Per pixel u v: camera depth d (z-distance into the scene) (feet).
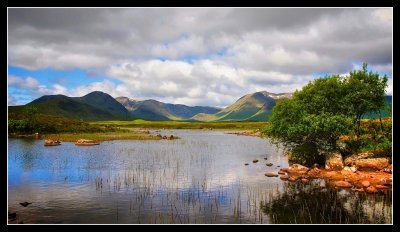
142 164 174.09
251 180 133.28
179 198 105.70
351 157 152.56
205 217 87.56
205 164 176.14
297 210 92.43
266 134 185.37
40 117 481.05
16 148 242.58
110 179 133.69
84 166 166.09
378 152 152.87
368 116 179.93
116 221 84.02
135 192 112.98
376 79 173.78
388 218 84.43
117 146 269.03
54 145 268.41
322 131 157.48
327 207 94.94
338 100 173.27
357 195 107.34
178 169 159.22
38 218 85.56
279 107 176.35
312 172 146.20
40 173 146.30
